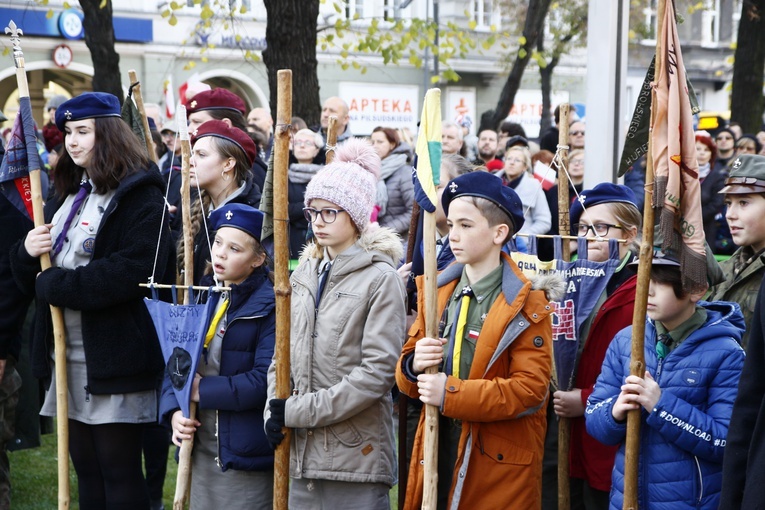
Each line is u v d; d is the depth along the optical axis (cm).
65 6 1033
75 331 363
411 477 309
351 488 313
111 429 359
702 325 283
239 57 1975
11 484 510
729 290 355
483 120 1308
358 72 2114
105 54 1027
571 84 2314
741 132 1225
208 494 341
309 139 673
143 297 356
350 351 311
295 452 314
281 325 300
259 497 337
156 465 461
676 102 272
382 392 305
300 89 855
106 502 369
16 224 402
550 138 877
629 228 357
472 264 299
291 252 647
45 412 375
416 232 427
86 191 372
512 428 293
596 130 537
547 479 371
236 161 402
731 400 269
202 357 338
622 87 537
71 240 365
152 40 1884
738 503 235
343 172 316
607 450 336
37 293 355
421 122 279
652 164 276
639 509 282
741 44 1310
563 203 367
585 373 343
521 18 1773
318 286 322
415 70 2192
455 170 414
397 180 686
